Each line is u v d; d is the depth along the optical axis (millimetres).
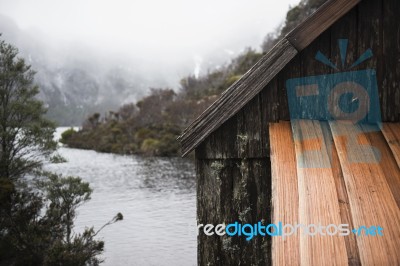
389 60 2791
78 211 13828
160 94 44781
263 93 2906
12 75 10312
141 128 37875
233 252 2961
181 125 34188
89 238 8781
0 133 9789
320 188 2244
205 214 3035
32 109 10203
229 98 2855
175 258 9508
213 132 2984
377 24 2801
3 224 8531
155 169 23062
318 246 1954
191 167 23266
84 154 33906
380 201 2125
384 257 1875
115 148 35062
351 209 2100
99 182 19547
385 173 2293
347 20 2824
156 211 13672
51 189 8688
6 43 10508
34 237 8164
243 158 2941
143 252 9875
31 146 10250
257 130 2912
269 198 2898
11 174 10141
